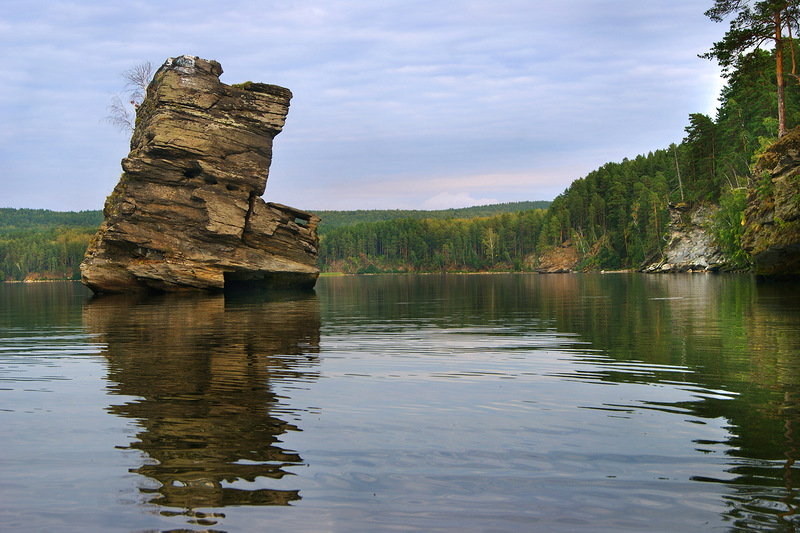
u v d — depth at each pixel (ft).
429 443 20.85
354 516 15.19
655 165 531.09
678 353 39.37
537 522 14.76
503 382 31.55
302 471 18.29
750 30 131.54
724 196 270.67
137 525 14.90
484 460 19.04
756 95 254.47
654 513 15.12
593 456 19.24
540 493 16.44
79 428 23.15
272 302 112.78
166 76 145.48
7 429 23.09
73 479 17.89
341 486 17.11
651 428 22.18
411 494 16.49
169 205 145.69
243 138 152.15
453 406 26.20
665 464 18.38
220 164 149.28
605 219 538.88
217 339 52.42
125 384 31.78
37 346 48.57
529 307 92.22
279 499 16.29
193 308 95.04
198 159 146.41
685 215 323.78
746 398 26.40
